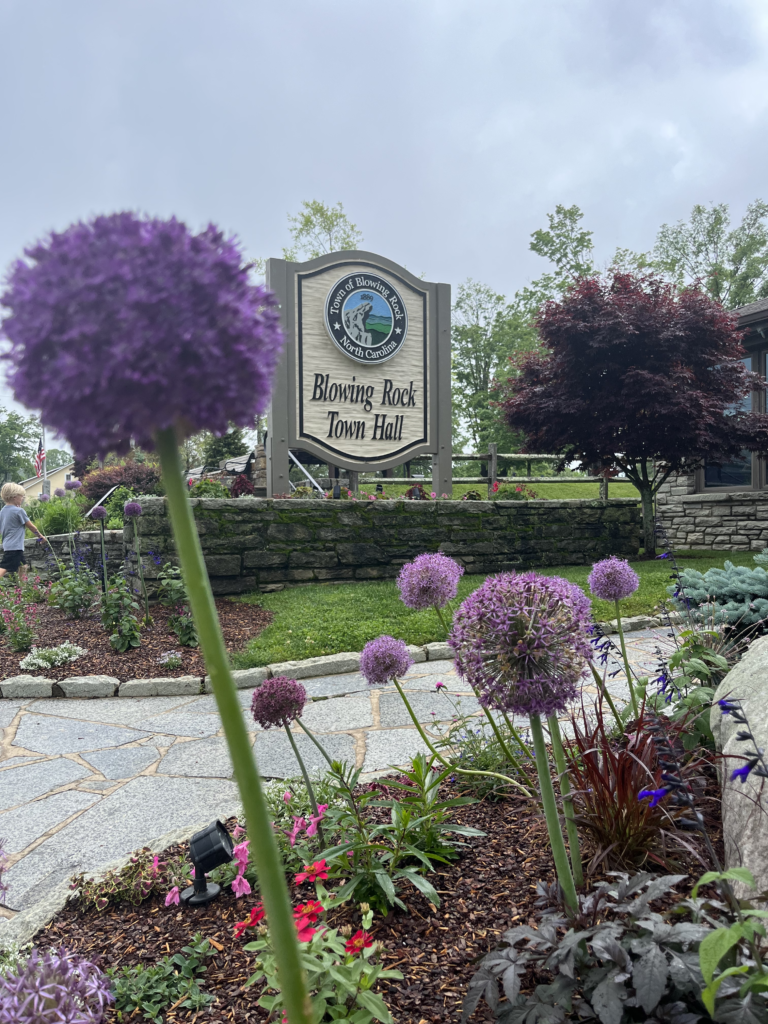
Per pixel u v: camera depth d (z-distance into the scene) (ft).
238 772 2.13
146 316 2.08
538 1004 4.21
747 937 3.07
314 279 32.24
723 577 13.83
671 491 43.73
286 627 21.06
